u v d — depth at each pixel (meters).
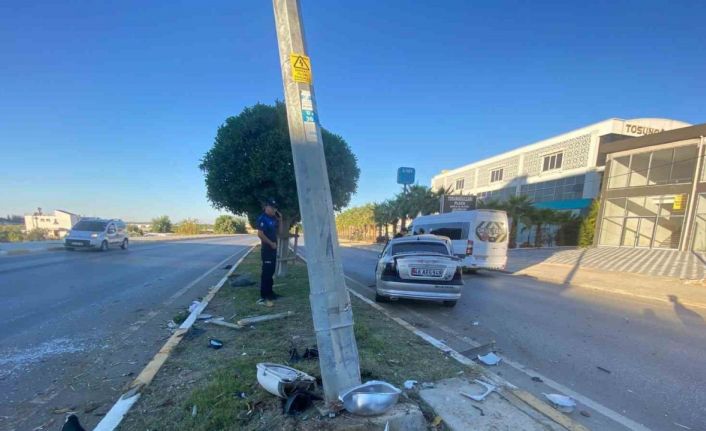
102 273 11.06
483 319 6.85
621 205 24.41
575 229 29.00
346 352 2.79
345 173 9.02
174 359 4.00
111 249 20.08
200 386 3.28
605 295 10.17
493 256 14.31
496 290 10.51
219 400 2.99
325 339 2.74
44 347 4.61
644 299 9.65
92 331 5.30
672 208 21.23
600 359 4.81
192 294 8.05
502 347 5.22
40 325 5.54
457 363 4.11
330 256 2.77
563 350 5.14
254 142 8.09
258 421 2.68
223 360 3.96
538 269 15.81
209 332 5.03
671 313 7.94
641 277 13.29
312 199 2.75
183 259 16.44
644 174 23.11
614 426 3.12
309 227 2.76
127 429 2.63
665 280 12.60
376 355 4.22
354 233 59.88
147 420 2.76
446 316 7.02
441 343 4.82
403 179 25.30
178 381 3.44
